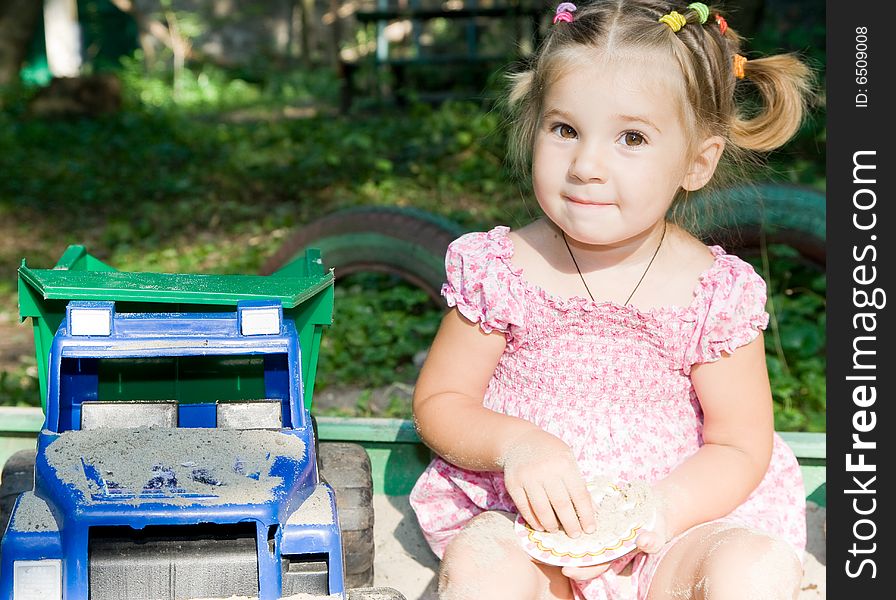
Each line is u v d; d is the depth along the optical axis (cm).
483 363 253
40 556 198
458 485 254
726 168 273
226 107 1834
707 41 236
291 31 2534
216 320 245
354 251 500
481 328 249
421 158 1022
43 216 955
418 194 898
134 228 884
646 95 224
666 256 247
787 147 820
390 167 951
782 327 517
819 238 493
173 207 964
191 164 1173
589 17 234
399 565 293
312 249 327
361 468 277
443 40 1997
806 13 1201
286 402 250
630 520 224
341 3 2428
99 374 265
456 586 218
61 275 262
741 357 242
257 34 2567
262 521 202
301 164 1058
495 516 235
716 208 462
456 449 241
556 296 244
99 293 247
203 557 208
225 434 227
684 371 245
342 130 1235
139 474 208
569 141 231
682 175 236
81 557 197
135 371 267
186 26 2267
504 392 254
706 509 231
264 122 1477
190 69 2247
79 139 1346
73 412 251
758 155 289
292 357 241
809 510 321
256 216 912
